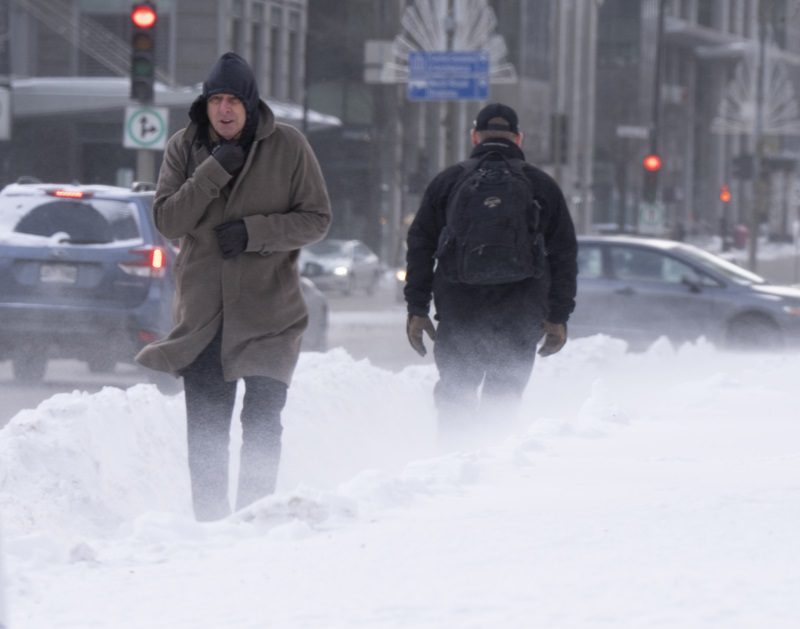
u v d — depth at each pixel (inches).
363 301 5068.9
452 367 1052.5
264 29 6934.1
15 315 1768.0
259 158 838.5
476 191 1024.2
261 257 840.3
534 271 1029.8
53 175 6245.1
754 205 6446.9
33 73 6343.5
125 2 6348.4
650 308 2428.6
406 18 6697.8
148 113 2581.2
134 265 1775.3
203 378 849.5
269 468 844.0
